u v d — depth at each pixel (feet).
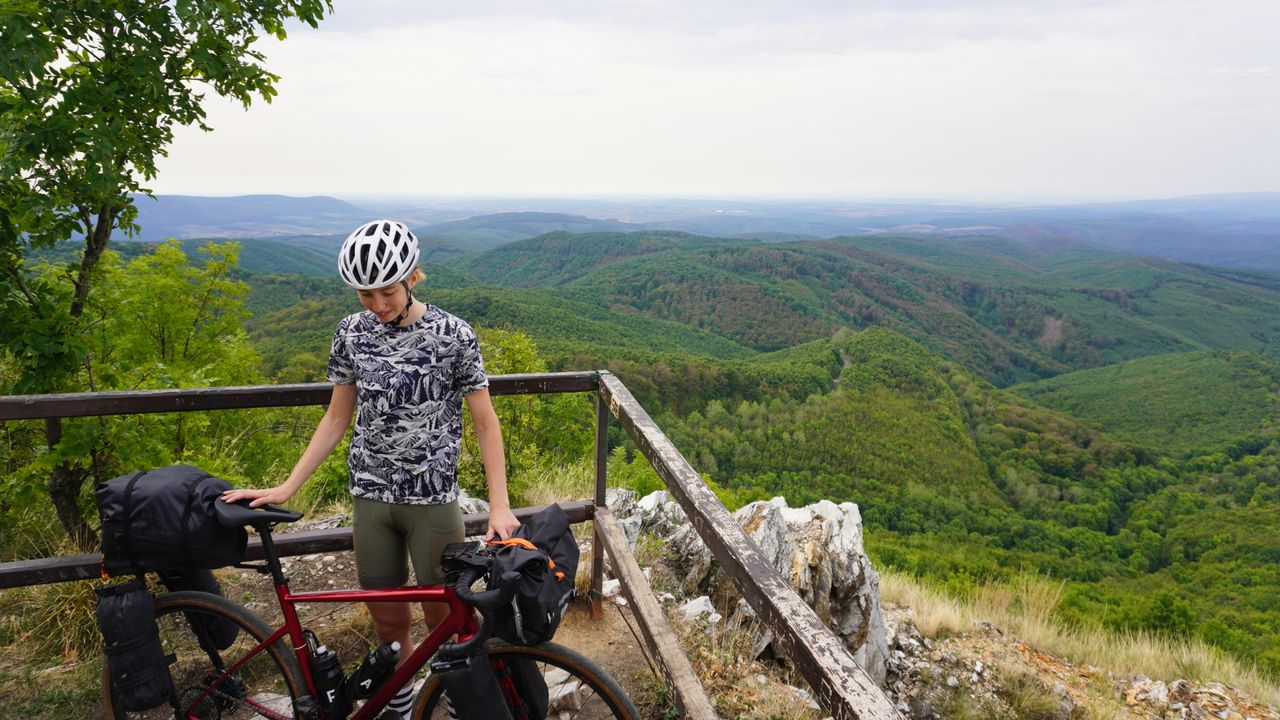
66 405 7.29
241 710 7.61
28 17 12.53
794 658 4.16
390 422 6.13
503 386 8.75
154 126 14.90
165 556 5.79
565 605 5.08
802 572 17.02
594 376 9.18
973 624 21.85
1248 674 21.77
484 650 5.42
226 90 15.85
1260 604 203.92
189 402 7.70
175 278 21.22
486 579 5.31
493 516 6.00
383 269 5.58
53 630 9.17
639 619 7.22
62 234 14.30
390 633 6.61
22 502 13.89
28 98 12.64
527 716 5.78
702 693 6.05
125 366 16.94
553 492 21.91
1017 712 17.56
